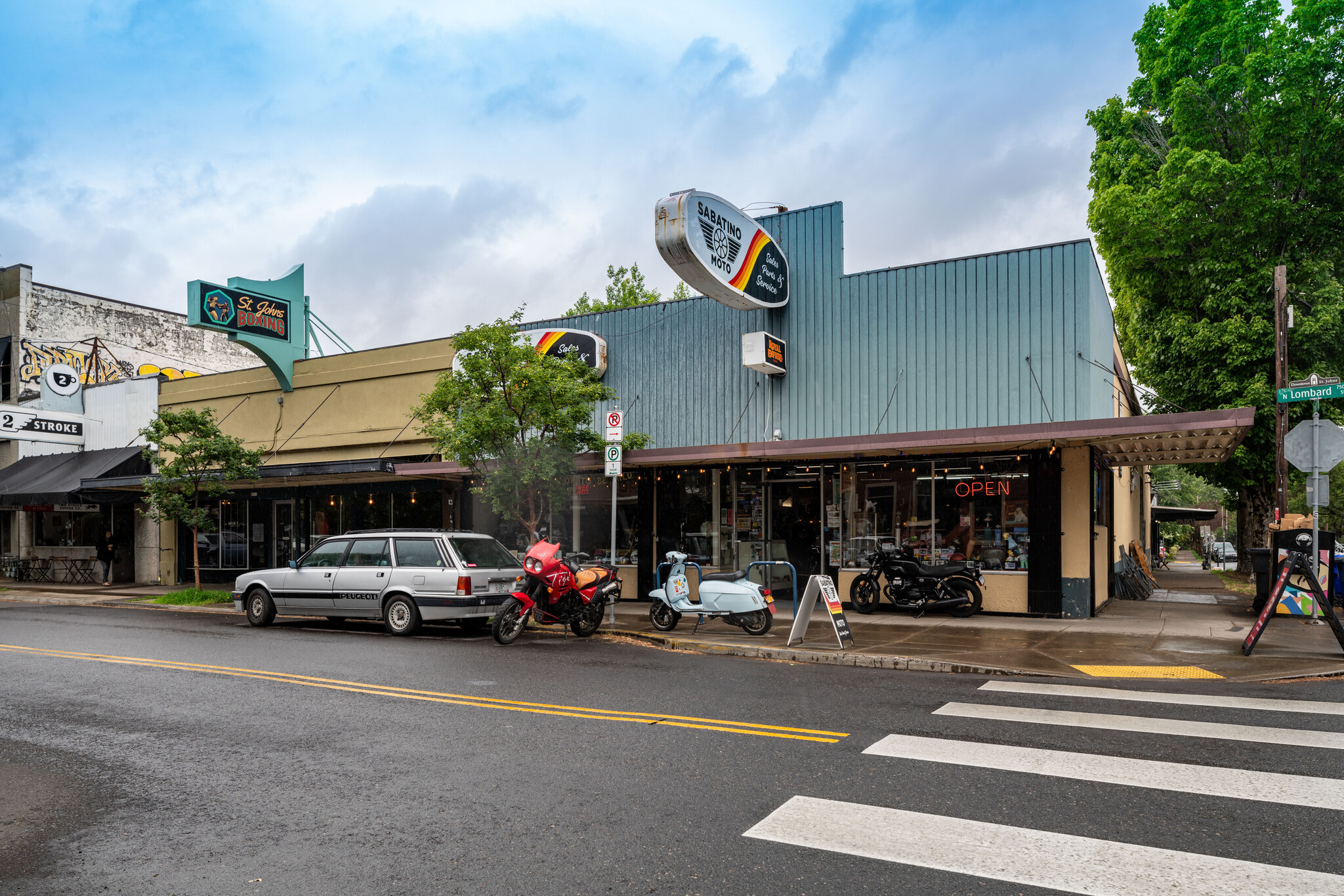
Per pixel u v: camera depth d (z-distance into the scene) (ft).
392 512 70.44
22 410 84.64
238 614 55.42
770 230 55.77
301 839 14.92
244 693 27.45
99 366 102.73
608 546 59.67
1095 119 78.28
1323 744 20.01
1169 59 69.87
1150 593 66.74
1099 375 47.57
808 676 30.37
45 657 35.32
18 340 96.53
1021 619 45.80
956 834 14.57
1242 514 88.84
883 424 51.39
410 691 27.53
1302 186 62.03
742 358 55.52
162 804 16.94
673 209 45.24
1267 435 63.87
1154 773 17.87
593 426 61.62
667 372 59.36
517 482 48.06
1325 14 60.39
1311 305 63.10
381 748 20.71
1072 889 12.41
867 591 48.67
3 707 25.94
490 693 27.04
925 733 21.43
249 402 79.30
